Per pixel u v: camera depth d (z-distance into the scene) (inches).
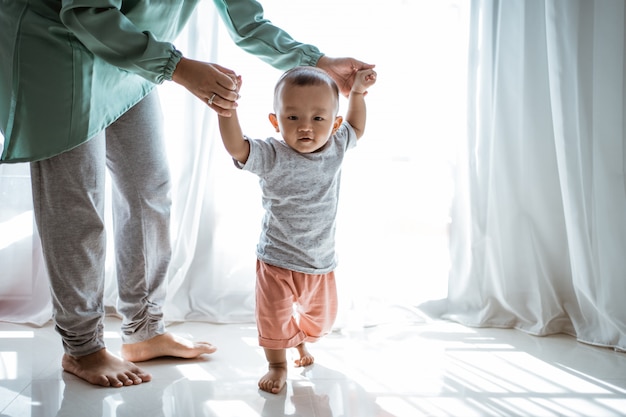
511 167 82.4
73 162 57.2
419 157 84.0
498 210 82.4
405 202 84.4
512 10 82.0
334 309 65.8
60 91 53.4
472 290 84.3
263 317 60.9
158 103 65.8
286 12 81.5
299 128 58.9
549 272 81.9
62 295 59.6
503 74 81.8
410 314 83.8
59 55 53.2
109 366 62.1
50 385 59.9
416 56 82.7
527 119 81.5
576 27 76.9
